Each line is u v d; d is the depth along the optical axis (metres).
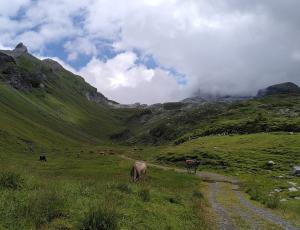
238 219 25.77
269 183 56.03
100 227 14.83
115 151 156.88
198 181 62.75
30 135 174.75
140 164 42.25
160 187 38.56
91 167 71.56
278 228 23.97
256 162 93.44
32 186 19.58
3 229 12.79
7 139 134.25
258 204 36.12
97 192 21.38
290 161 90.81
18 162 73.50
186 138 193.62
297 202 38.19
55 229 14.13
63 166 72.44
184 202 27.45
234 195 44.34
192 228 19.94
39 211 14.98
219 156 103.81
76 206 16.95
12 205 14.93
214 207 30.78
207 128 196.12
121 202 19.94
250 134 150.88
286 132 141.88
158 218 19.36
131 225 16.44
